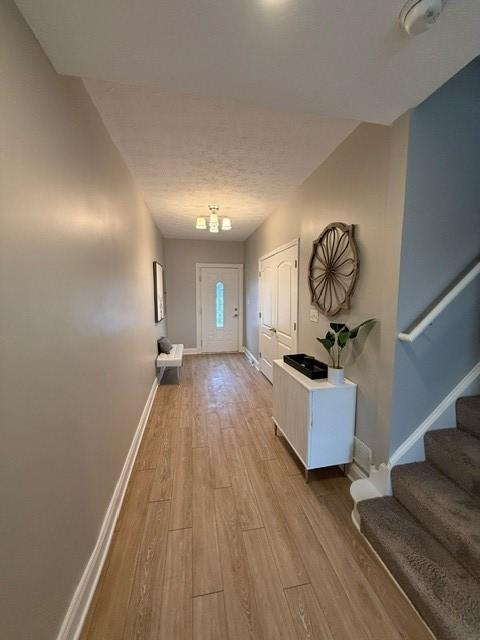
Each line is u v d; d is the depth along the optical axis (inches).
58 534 38.9
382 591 47.8
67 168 45.3
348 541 57.6
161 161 88.3
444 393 63.9
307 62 42.9
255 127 70.9
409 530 53.1
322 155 85.6
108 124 67.8
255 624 43.3
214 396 139.0
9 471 29.0
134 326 97.3
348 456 76.1
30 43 35.3
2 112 29.4
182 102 61.3
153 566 52.4
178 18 35.3
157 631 42.5
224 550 55.7
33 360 34.0
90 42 38.3
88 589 46.5
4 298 29.0
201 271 224.2
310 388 71.7
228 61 42.7
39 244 36.0
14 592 29.5
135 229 102.9
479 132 59.4
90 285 54.2
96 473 54.1
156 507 67.1
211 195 120.0
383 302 62.7
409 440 62.9
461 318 63.1
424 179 56.9
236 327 234.2
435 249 59.1
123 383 78.4
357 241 72.4
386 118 57.7
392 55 41.5
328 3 33.6
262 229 166.9
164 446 94.0
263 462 84.9
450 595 41.8
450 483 56.6
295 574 50.9
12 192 30.8
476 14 35.1
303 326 107.7
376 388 66.3
